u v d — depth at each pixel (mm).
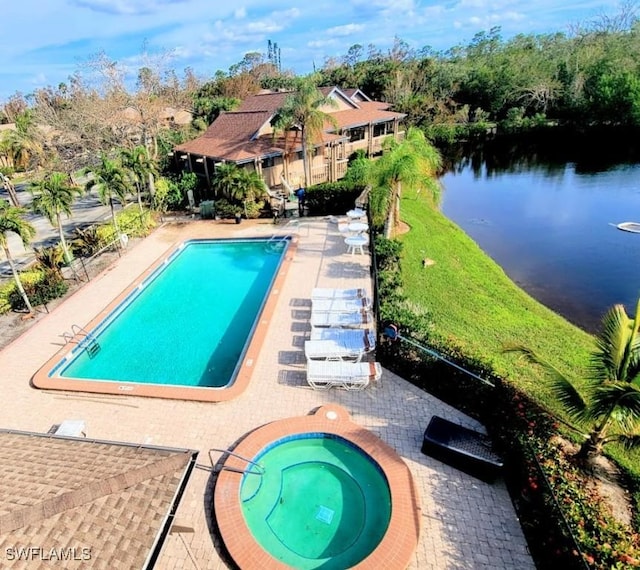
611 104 51656
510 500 8945
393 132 42219
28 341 15406
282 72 95250
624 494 8891
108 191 21688
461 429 9836
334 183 25469
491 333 15273
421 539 8250
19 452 6746
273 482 9695
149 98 39312
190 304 17906
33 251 22609
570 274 21422
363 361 13172
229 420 11258
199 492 9367
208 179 29250
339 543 8484
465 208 32250
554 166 43281
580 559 6766
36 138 36062
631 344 8133
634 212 29797
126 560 5137
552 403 11227
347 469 9969
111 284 19125
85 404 12219
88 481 5855
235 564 7930
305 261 19875
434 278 18844
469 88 63500
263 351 13773
